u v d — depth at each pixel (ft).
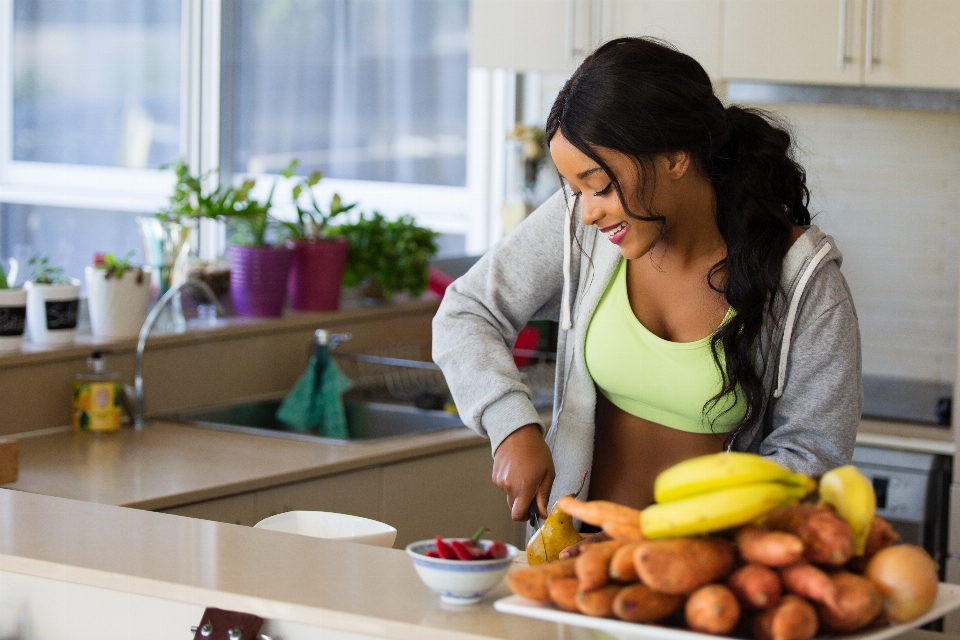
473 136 13.75
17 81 11.27
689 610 3.19
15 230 11.31
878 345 11.74
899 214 11.48
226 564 4.28
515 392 5.54
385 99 13.60
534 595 3.44
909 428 9.77
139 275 9.52
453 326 6.01
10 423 8.77
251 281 10.46
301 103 13.21
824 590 3.13
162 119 12.12
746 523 3.31
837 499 3.37
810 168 11.75
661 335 5.62
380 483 8.70
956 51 9.59
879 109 11.41
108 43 11.76
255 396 10.45
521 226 6.13
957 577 9.50
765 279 5.25
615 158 4.85
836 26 9.93
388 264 11.47
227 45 12.46
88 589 4.46
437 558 3.85
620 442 5.95
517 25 11.08
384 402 10.62
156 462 8.15
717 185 5.32
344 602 3.89
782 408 5.52
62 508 5.06
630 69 4.85
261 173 13.09
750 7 10.16
